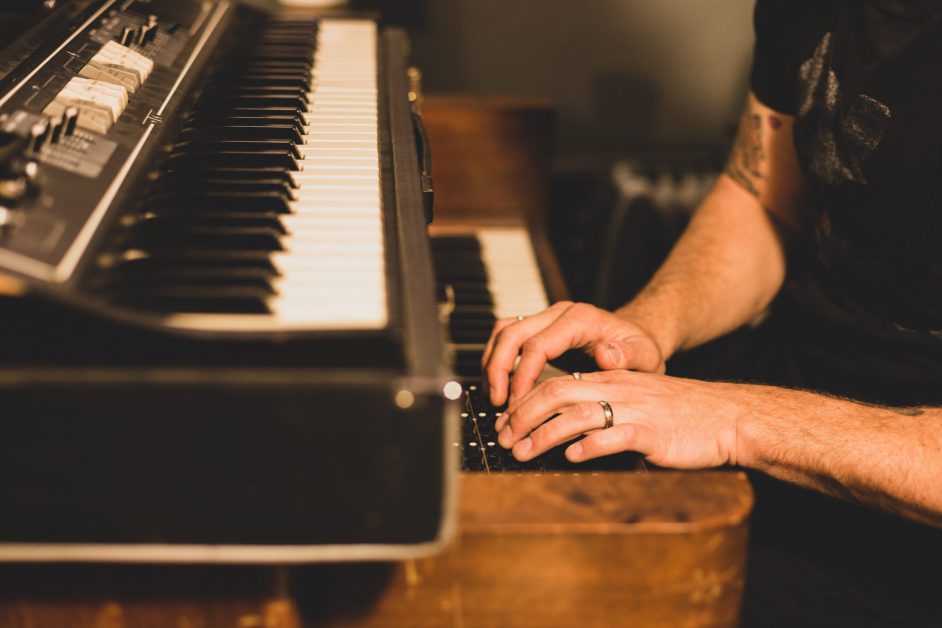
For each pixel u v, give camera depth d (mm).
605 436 788
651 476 638
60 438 513
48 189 590
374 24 1306
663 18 2492
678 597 610
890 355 1034
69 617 603
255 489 531
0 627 600
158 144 756
